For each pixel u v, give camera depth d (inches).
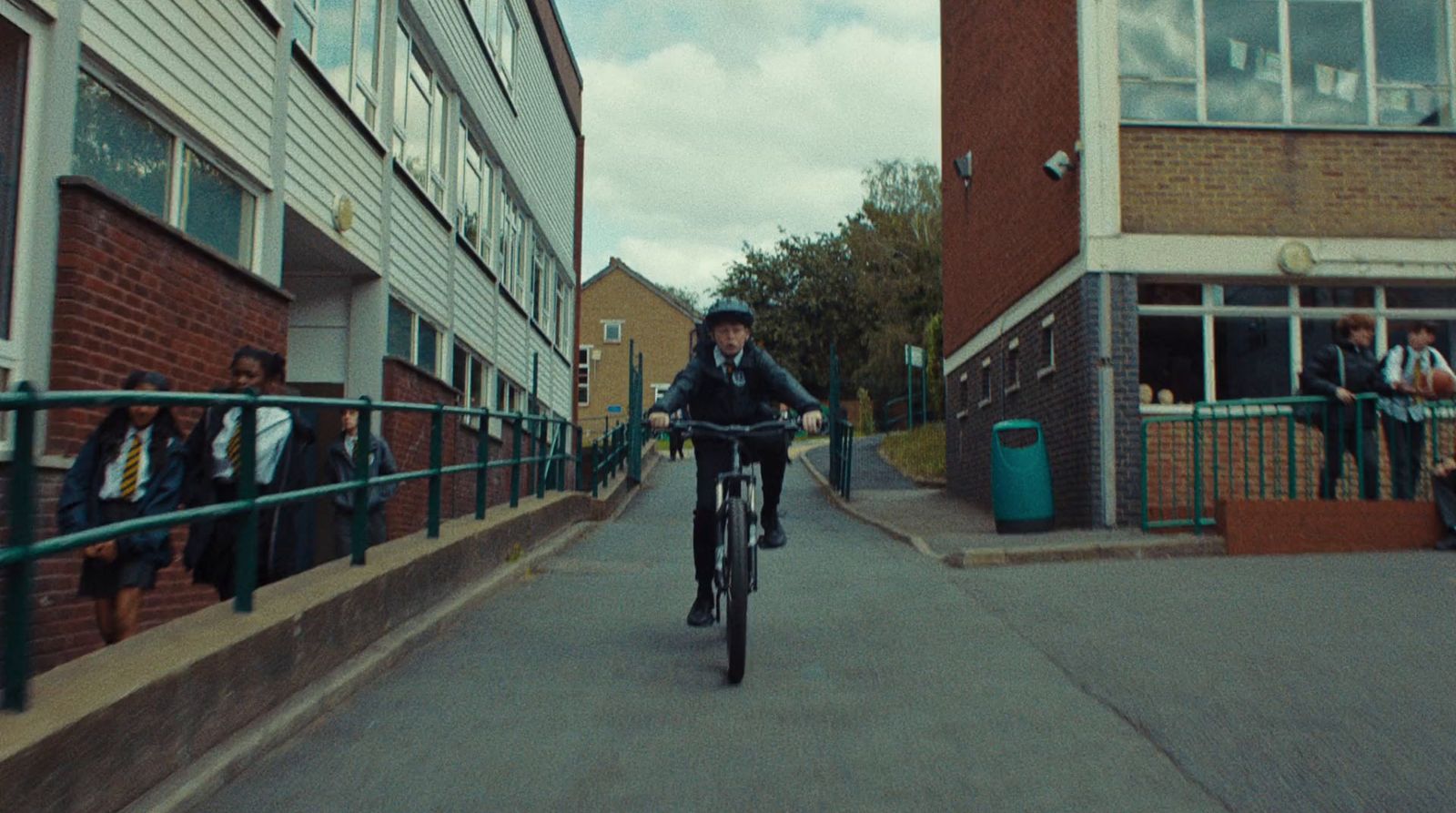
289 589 218.5
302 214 398.6
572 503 535.5
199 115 318.0
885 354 1967.3
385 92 496.7
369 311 490.9
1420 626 253.3
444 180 610.9
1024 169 571.8
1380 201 476.7
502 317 770.8
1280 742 175.5
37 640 231.9
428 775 165.0
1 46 238.8
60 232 249.6
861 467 995.9
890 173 2171.5
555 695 209.5
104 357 261.6
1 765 120.0
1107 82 473.7
